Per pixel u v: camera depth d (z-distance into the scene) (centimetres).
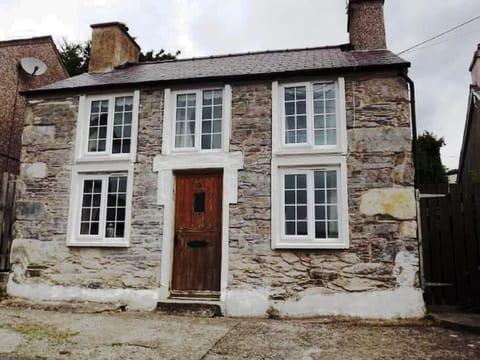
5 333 477
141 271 664
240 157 666
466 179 1185
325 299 598
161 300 642
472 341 468
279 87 681
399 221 600
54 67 1195
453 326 529
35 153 748
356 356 407
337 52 814
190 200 688
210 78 691
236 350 426
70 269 690
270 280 619
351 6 823
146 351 417
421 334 504
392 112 632
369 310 584
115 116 739
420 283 594
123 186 710
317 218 630
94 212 711
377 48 791
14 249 718
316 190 638
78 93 753
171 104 716
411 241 591
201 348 431
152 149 702
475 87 980
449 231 652
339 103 650
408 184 608
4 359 381
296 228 634
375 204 610
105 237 693
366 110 640
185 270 666
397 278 586
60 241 703
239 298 621
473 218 644
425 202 667
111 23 902
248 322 572
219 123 698
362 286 592
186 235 676
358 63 661
